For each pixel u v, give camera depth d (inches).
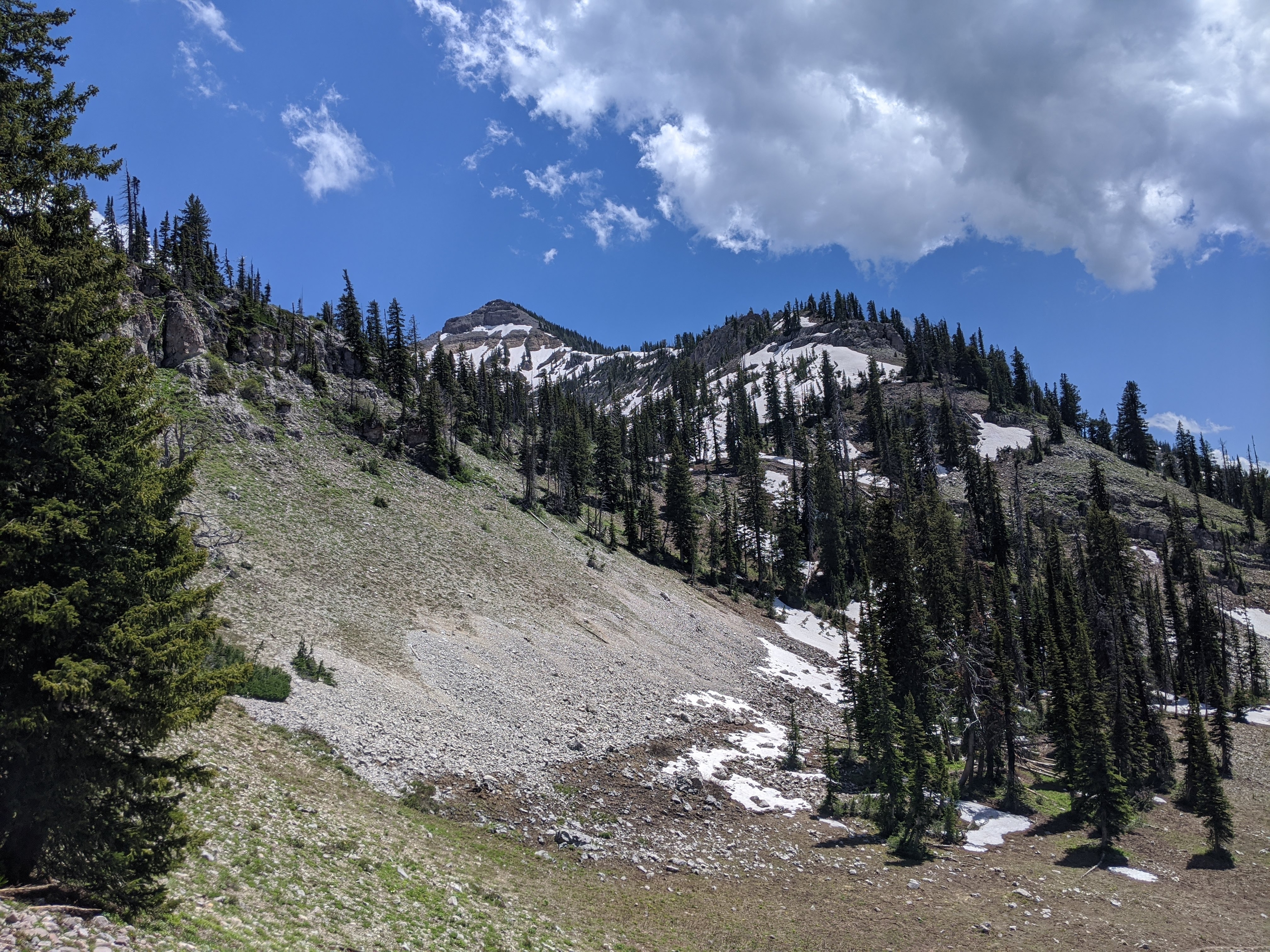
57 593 445.1
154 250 3757.4
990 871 1272.1
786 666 2701.8
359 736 1187.9
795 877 1136.2
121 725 471.5
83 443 478.9
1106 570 3208.7
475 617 2014.0
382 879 740.0
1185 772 2070.6
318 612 1663.4
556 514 3631.9
